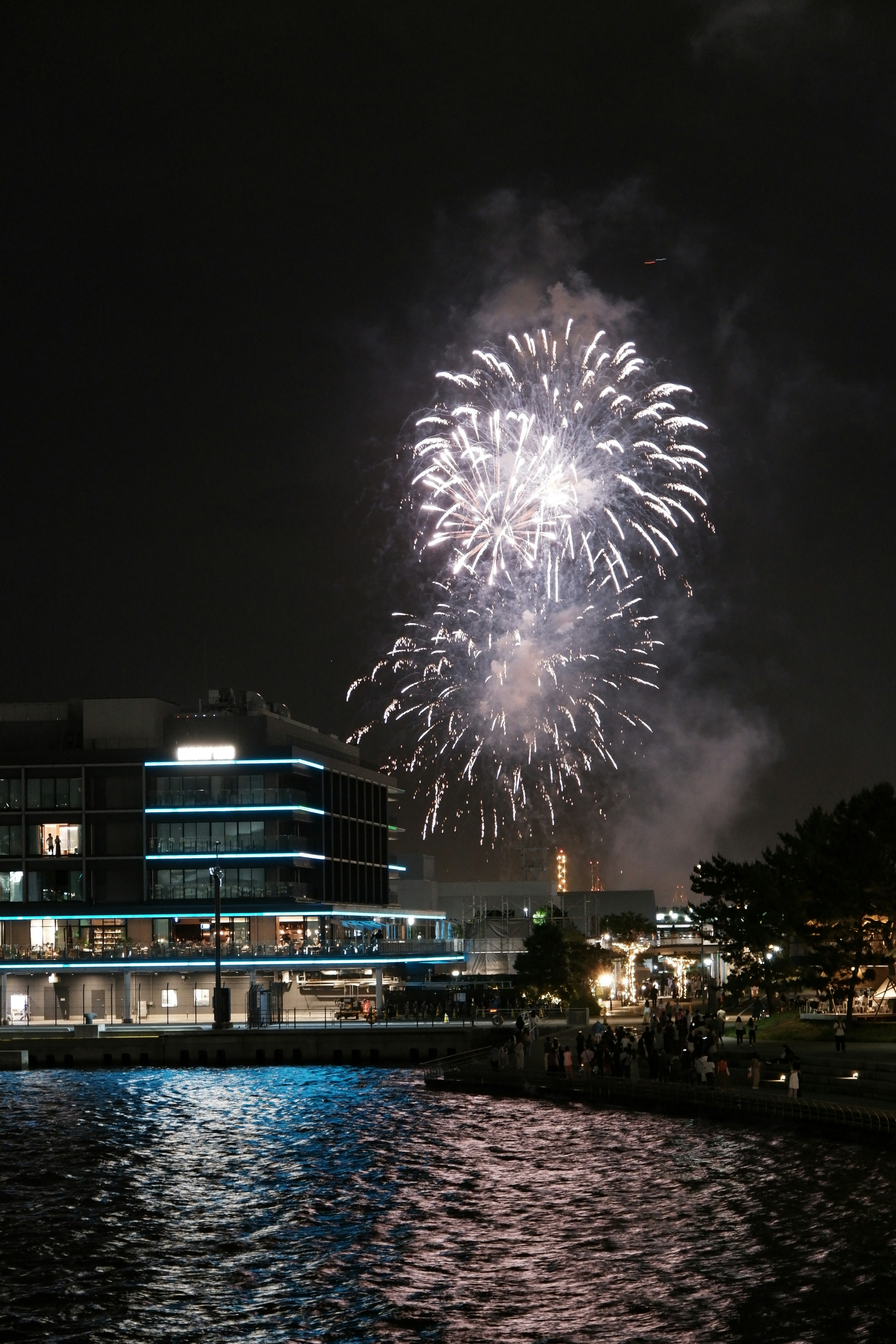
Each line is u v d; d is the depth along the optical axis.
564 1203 63.66
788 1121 78.00
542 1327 47.53
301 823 174.50
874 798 113.88
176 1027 134.88
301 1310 50.12
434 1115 91.38
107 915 165.00
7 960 156.12
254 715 176.00
